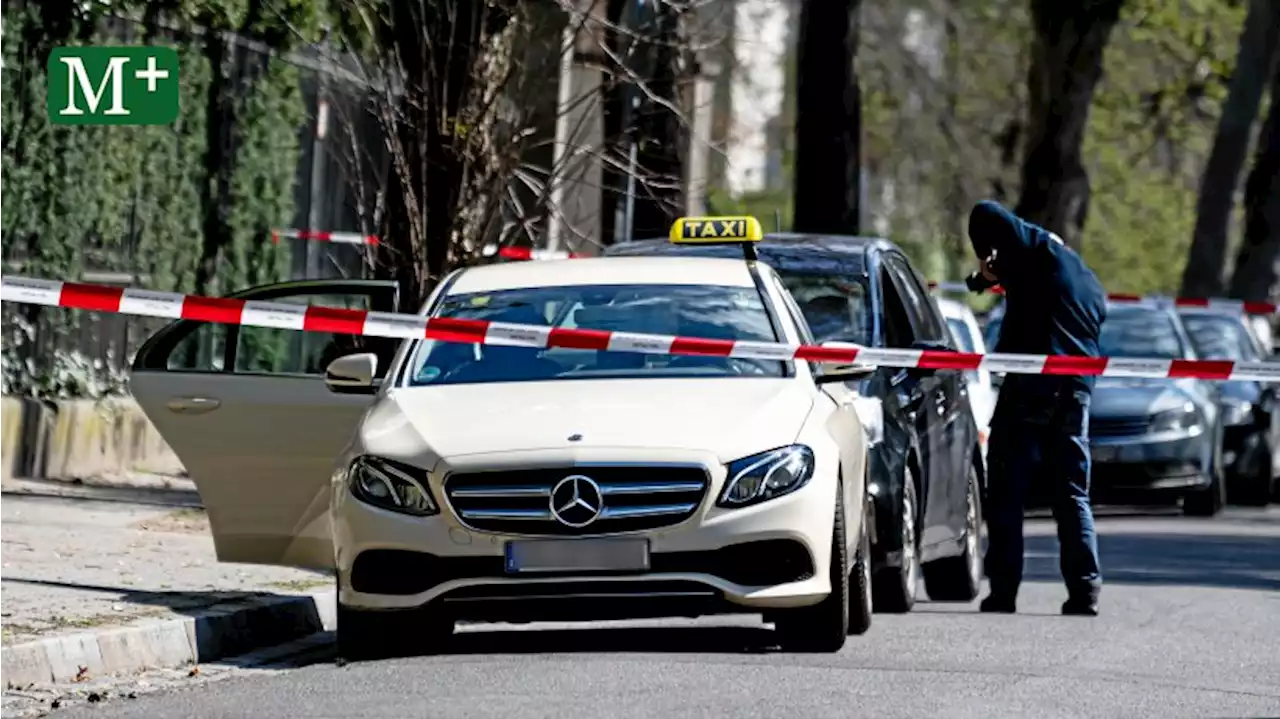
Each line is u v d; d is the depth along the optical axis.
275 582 31.52
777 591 25.73
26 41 45.00
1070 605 32.66
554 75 42.22
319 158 56.28
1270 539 48.75
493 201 40.78
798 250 33.97
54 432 44.56
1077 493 32.91
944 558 35.56
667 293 29.33
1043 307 33.62
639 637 28.58
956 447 34.94
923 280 37.38
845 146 68.75
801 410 26.86
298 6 51.09
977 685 23.75
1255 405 62.06
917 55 134.12
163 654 26.30
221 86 51.62
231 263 52.44
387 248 40.81
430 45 40.34
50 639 24.61
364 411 30.34
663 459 25.58
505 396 27.19
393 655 26.77
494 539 25.61
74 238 46.75
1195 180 129.00
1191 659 26.80
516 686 23.28
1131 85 114.88
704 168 69.12
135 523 37.66
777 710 21.70
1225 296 106.19
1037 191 97.19
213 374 30.78
